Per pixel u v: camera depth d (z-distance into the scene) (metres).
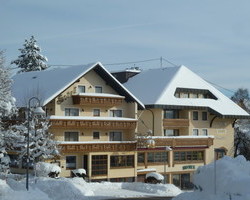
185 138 59.22
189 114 61.47
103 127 51.41
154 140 55.72
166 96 59.81
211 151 63.22
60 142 46.09
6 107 38.25
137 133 54.97
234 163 26.75
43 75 56.66
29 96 48.00
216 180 25.44
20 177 44.00
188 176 60.41
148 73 68.50
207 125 64.19
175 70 66.44
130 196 40.28
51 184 38.09
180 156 59.47
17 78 59.69
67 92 50.19
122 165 53.41
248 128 76.31
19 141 42.16
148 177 49.50
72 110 50.59
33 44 83.31
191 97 64.75
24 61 82.69
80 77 50.28
